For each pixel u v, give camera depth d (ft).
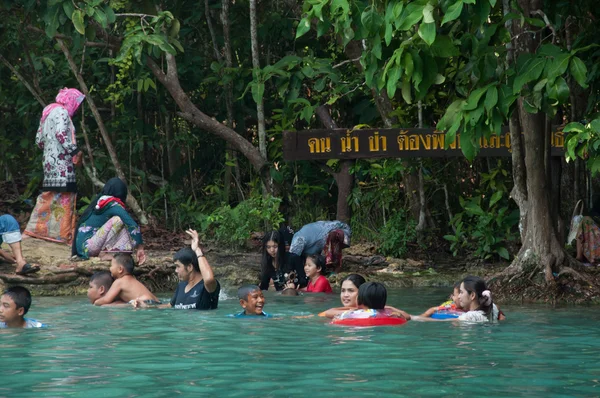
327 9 27.66
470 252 47.93
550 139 36.68
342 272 42.50
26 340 21.61
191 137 57.06
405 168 48.29
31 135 58.85
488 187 49.73
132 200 52.70
